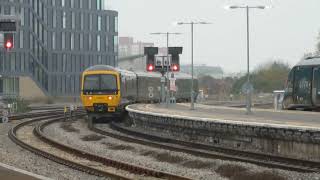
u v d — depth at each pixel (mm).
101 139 50875
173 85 84125
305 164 33188
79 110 108562
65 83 184000
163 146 43344
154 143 44906
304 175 28938
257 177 28312
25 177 26672
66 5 186000
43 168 31000
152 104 92062
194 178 28719
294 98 74062
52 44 181625
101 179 27234
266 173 29344
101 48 194875
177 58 85000
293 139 38250
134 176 28641
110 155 39750
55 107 127625
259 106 106750
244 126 43312
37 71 170500
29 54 163375
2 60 158000
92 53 191875
